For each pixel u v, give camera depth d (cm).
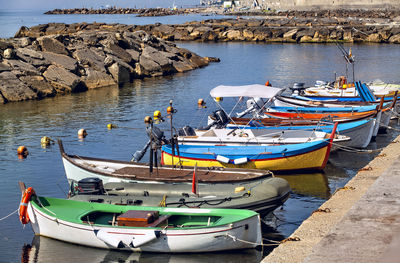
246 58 6938
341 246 707
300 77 4997
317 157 2120
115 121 3225
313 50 7838
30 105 3819
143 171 1786
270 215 1667
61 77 4375
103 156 2444
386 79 4706
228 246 1312
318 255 686
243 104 3766
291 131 2255
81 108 3666
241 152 2141
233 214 1336
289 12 16150
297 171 2152
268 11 19100
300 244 1089
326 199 1852
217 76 5262
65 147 2611
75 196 1534
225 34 10350
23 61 4362
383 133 2927
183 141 2228
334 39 9362
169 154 2178
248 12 19562
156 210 1395
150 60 5441
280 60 6569
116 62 4959
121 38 5466
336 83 3781
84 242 1391
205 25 11125
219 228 1283
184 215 1388
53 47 4697
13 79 4081
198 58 6225
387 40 9044
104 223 1419
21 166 2292
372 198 888
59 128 3042
